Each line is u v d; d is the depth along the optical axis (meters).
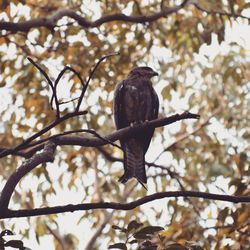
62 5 15.20
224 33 14.84
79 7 15.19
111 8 15.45
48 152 8.00
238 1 14.66
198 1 14.70
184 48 15.88
